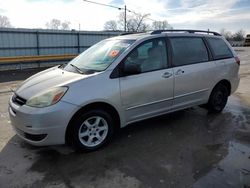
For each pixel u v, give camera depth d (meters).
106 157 3.52
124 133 4.36
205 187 2.84
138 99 3.97
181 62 4.52
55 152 3.65
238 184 2.89
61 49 18.50
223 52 5.36
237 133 4.38
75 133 3.49
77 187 2.84
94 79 3.55
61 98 3.30
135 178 3.01
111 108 3.76
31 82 3.87
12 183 2.90
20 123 3.37
